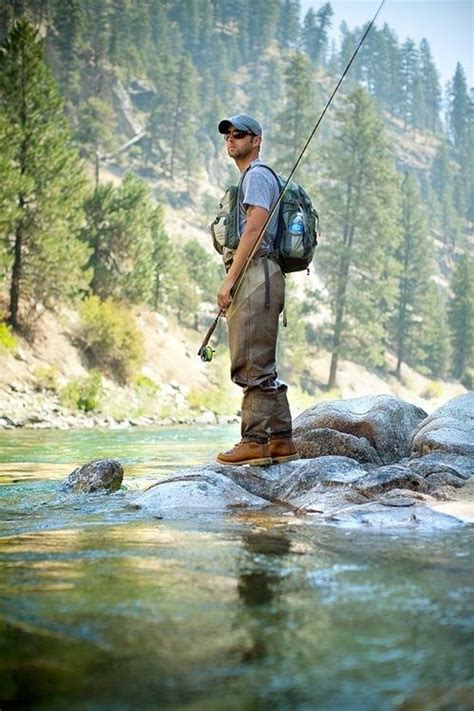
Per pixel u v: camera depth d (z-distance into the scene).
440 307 76.25
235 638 1.56
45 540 2.88
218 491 4.20
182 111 92.31
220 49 135.38
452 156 163.12
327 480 4.27
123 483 5.39
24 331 28.69
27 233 28.92
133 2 118.00
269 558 2.46
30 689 1.29
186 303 45.66
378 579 2.13
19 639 1.56
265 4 162.00
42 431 17.81
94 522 3.43
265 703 1.23
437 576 2.17
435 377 72.00
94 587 2.04
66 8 87.31
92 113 75.38
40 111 29.25
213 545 2.74
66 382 27.22
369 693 1.27
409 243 67.25
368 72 178.88
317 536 2.95
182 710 1.20
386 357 66.31
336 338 52.44
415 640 1.54
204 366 38.03
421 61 194.38
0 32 80.38
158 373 34.75
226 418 30.59
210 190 95.62
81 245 29.98
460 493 4.02
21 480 5.71
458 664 1.40
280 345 48.12
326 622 1.68
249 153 4.80
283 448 4.74
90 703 1.23
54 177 29.05
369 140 56.28
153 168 90.31
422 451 5.84
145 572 2.24
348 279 55.91
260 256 4.64
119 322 30.91
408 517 3.37
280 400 4.76
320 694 1.26
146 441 13.29
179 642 1.53
